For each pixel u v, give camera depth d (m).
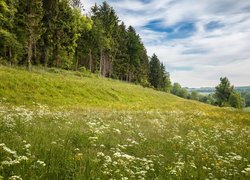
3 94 29.84
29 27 48.94
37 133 11.93
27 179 6.68
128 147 12.05
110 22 86.81
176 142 14.38
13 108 21.52
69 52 71.81
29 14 49.06
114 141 12.73
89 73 73.75
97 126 16.44
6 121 13.24
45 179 6.96
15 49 49.59
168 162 10.40
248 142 16.81
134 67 101.81
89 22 79.56
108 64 93.19
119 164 8.38
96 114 24.28
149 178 8.06
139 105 46.72
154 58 124.56
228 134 19.31
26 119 15.20
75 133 13.01
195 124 24.44
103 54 87.81
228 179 8.93
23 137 10.74
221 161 10.94
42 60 65.50
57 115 19.41
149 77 122.94
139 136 15.05
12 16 49.12
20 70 43.97
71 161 8.46
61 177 7.24
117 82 77.38
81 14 79.00
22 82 35.41
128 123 19.28
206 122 27.31
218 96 113.88
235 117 34.84
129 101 50.72
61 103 33.75
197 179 8.68
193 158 11.14
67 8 66.75
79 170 7.70
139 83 106.75
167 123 23.11
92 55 83.94
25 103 29.17
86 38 78.69
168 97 80.44
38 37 51.41
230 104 113.00
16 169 7.05
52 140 10.90
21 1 49.62
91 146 11.40
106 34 85.81
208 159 11.39
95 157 9.34
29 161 7.70
